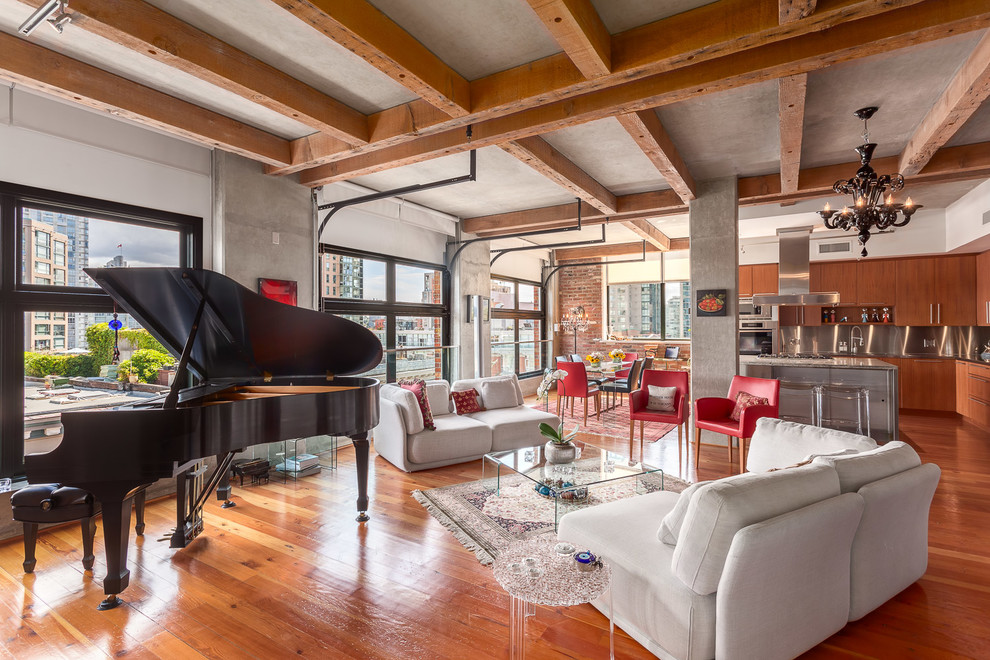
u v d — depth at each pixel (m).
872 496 2.17
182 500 3.00
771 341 8.49
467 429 4.75
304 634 2.20
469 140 3.71
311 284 4.98
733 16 2.31
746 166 4.88
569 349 10.97
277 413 2.74
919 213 7.40
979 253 7.20
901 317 7.77
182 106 3.45
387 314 6.30
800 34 2.27
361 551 2.99
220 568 2.79
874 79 3.11
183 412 2.36
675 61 2.49
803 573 1.93
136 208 3.79
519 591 1.68
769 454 3.20
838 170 4.81
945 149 4.35
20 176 3.18
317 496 3.93
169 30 2.47
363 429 3.21
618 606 2.24
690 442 5.70
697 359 5.42
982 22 2.21
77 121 3.44
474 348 7.53
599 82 2.71
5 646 2.12
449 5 2.38
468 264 7.48
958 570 2.75
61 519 2.64
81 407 3.59
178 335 3.12
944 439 5.68
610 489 3.89
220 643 2.14
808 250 7.50
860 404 5.67
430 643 2.14
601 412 7.68
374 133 3.64
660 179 5.28
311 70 3.04
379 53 2.42
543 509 3.63
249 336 3.16
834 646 2.11
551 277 10.76
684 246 9.21
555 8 2.07
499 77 2.98
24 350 3.31
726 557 1.80
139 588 2.58
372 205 5.85
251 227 4.41
